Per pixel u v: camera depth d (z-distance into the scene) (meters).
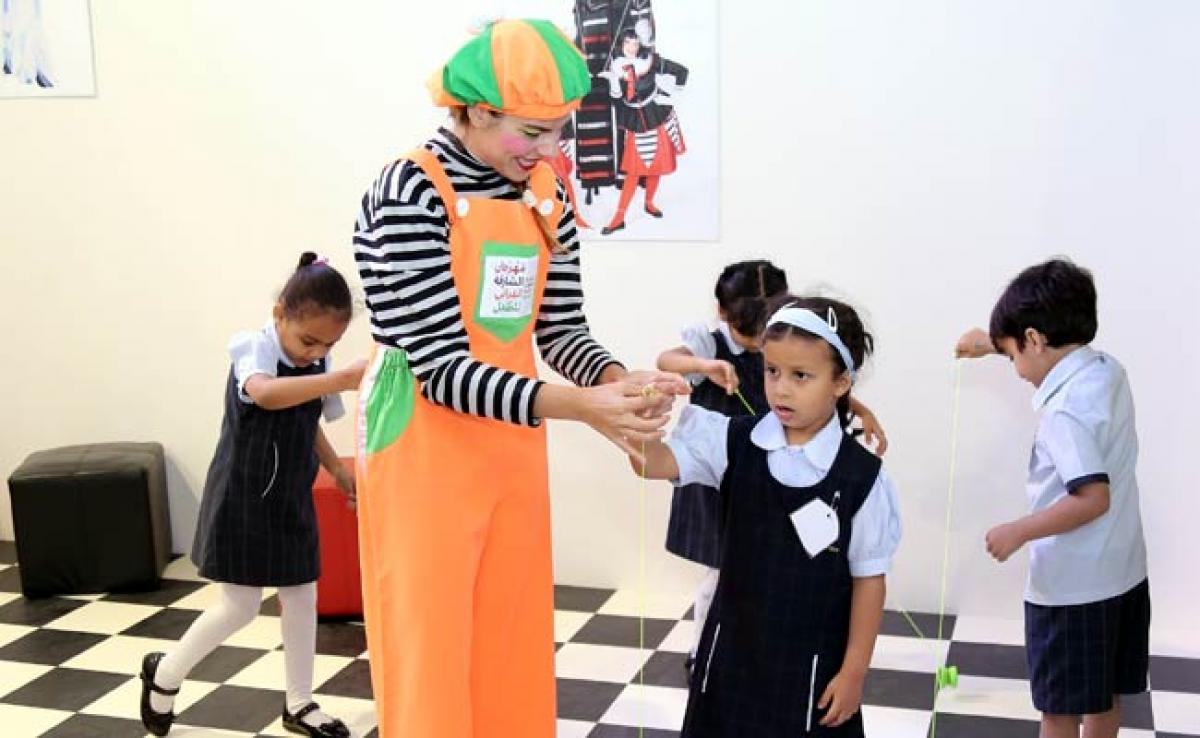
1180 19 3.12
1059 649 2.39
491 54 1.76
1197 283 3.21
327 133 3.83
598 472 3.77
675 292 3.61
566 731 2.89
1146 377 3.28
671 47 3.48
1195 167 3.17
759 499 2.03
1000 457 3.42
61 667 3.31
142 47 3.94
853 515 2.00
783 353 1.99
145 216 4.04
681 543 3.04
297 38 3.81
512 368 1.94
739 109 3.46
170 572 4.05
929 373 3.43
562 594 3.78
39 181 4.11
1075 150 3.24
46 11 4.00
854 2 3.33
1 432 4.31
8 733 2.93
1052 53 3.22
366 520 1.93
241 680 3.21
